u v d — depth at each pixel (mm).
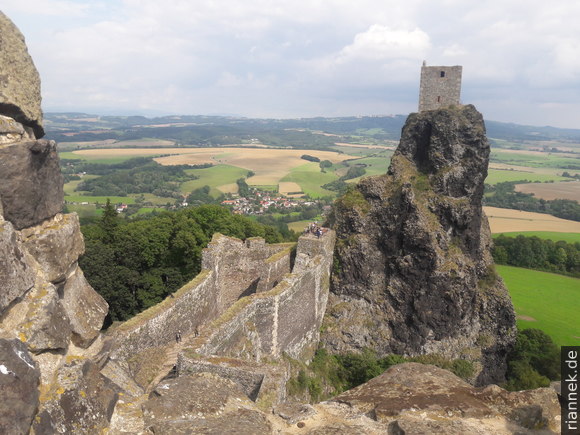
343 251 35594
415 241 33969
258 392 12984
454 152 35438
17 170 7410
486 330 35438
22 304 7355
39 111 8586
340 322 33938
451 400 12547
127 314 32500
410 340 33656
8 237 6816
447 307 33875
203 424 9594
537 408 11938
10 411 6031
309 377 27031
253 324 21328
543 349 34406
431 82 38031
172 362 17828
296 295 26500
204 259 26766
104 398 8898
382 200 36281
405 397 12945
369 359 32219
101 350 10055
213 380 13359
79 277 9891
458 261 34125
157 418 9617
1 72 7496
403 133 38594
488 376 33562
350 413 12070
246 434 9461
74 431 7555
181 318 21078
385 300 34719
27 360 6645
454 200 35031
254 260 32625
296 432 10734
